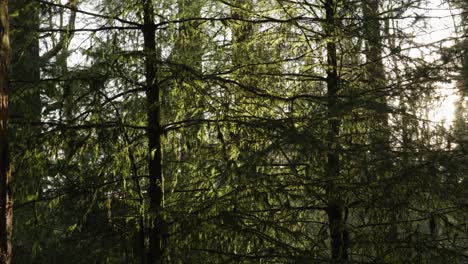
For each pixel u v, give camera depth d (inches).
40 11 189.5
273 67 245.8
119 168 185.0
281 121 191.5
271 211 192.4
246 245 193.5
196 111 207.0
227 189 202.4
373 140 219.3
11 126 181.6
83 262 189.3
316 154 187.0
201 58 223.9
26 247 217.3
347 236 222.2
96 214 203.9
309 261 183.9
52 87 177.0
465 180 204.4
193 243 184.7
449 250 203.0
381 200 203.5
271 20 214.1
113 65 173.6
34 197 183.6
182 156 223.5
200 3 213.8
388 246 211.8
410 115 215.0
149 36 199.2
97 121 181.9
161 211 177.8
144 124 207.2
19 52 191.3
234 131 195.8
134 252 191.2
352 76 256.7
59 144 177.3
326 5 249.1
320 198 199.9
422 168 199.2
